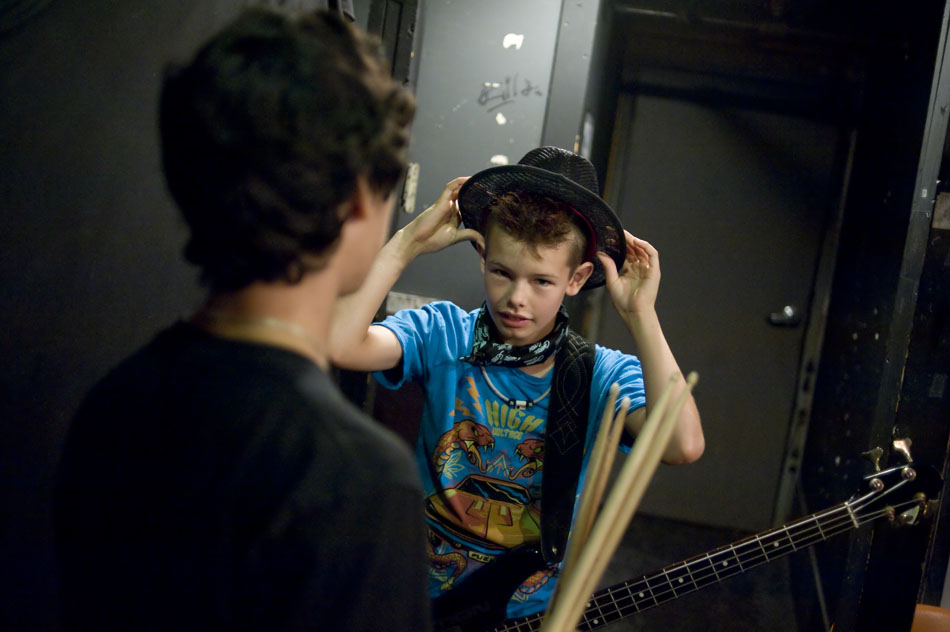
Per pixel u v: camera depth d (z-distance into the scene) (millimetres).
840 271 2984
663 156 3207
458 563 1112
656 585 1229
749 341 3223
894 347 1882
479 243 1135
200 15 822
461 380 1125
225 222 458
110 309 759
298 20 479
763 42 3031
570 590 575
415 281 2340
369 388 2182
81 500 486
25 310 632
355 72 467
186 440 456
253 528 436
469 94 2305
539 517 1108
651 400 1049
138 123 747
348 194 472
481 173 1040
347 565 431
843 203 3090
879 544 1743
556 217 996
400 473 456
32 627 682
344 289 535
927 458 1862
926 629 1775
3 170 582
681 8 2959
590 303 3242
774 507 3256
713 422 3264
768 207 3170
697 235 3217
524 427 1104
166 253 847
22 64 585
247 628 438
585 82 2273
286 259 465
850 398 2357
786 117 3123
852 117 3053
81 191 679
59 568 503
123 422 478
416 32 2232
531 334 1056
